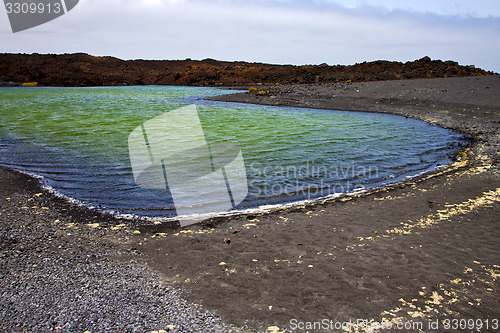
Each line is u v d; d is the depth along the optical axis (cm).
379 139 1505
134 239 619
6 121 2048
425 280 475
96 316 390
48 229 646
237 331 378
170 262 536
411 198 806
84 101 3509
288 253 558
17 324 370
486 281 472
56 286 452
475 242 586
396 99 2697
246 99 3406
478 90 2606
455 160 1157
